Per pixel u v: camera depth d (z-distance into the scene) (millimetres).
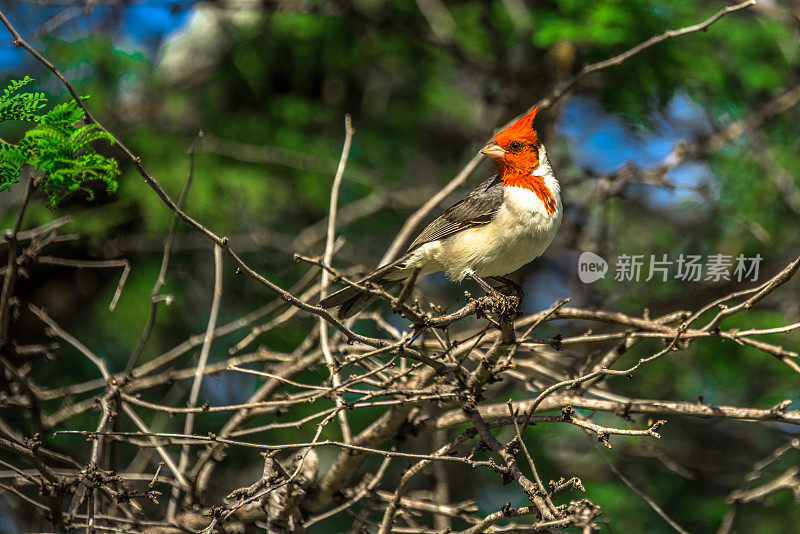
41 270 12961
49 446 10172
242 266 5844
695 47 11805
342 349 8008
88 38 13164
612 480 12375
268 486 6789
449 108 16594
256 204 13391
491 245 9148
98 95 13070
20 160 6441
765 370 12031
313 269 10008
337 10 13477
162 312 13062
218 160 13734
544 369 8633
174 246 12945
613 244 13391
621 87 11211
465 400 6887
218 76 14828
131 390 9078
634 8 11070
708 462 12375
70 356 12969
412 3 14750
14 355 7828
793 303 12242
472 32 14891
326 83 15055
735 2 12836
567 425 12688
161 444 7789
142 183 12867
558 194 9242
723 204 12555
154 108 14023
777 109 12289
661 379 12414
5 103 6418
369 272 10070
